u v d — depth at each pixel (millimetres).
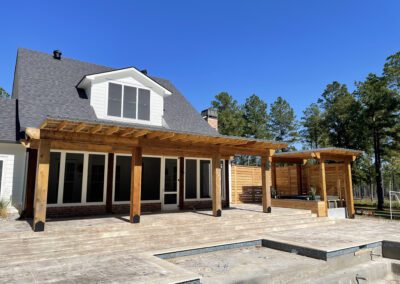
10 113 12508
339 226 11945
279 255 7445
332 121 25062
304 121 36906
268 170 12547
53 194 10711
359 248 7715
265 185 12406
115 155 12188
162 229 8641
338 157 14961
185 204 14078
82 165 11414
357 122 22078
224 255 7441
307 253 7277
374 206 24453
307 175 18062
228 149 11820
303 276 6258
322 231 10445
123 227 8391
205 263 6695
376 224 12578
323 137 30859
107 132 8602
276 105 44156
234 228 9836
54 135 7895
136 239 7914
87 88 13953
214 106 41406
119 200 12148
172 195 13797
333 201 14977
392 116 20281
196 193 14555
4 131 10969
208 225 9484
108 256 6281
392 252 8164
